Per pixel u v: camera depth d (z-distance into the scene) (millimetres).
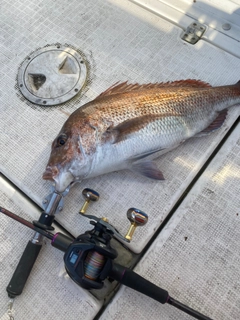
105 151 539
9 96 705
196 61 708
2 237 568
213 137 613
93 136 535
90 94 690
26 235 568
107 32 761
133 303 501
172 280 515
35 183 609
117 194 583
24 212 588
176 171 591
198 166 593
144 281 443
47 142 647
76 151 533
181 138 578
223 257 527
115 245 545
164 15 764
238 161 597
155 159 600
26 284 527
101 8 794
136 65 715
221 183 580
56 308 511
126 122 541
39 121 670
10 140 656
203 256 530
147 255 534
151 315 494
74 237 558
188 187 585
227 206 562
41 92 698
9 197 604
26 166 627
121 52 733
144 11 779
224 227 548
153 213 562
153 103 562
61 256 542
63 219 571
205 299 500
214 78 685
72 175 540
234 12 750
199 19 750
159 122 555
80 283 434
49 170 538
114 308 500
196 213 560
